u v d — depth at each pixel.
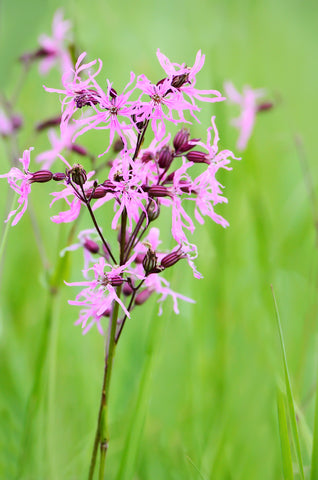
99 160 1.10
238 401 0.94
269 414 0.93
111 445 0.90
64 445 0.92
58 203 1.12
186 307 0.96
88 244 0.83
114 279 0.78
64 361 0.96
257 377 0.96
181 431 0.92
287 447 0.78
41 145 1.15
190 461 0.83
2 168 1.18
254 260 1.03
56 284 0.89
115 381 0.95
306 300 1.01
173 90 0.77
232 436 0.92
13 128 0.97
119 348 0.98
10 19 1.21
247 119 1.13
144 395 0.83
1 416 0.92
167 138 0.79
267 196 1.23
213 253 0.97
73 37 0.93
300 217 1.07
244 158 1.08
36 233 0.91
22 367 0.96
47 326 0.89
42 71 1.06
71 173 0.77
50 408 0.87
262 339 0.98
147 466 0.90
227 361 0.96
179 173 0.79
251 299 1.01
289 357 0.98
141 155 0.79
